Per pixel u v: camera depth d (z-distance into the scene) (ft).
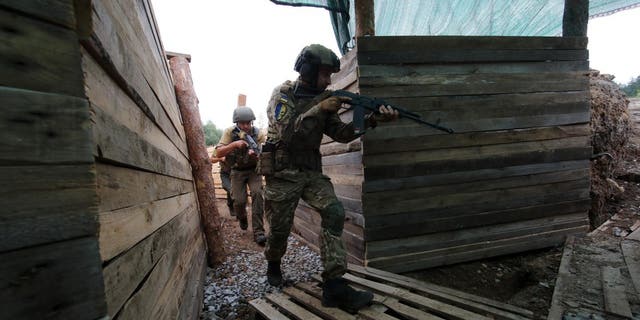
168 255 5.24
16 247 1.89
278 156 7.25
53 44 2.10
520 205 10.52
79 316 2.11
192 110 12.31
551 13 13.56
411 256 9.66
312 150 7.47
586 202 11.16
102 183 2.57
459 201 9.95
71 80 2.17
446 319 6.28
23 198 1.93
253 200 13.28
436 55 9.48
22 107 1.95
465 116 9.84
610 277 7.97
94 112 2.44
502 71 10.11
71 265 2.09
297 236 14.58
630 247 9.73
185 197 8.73
